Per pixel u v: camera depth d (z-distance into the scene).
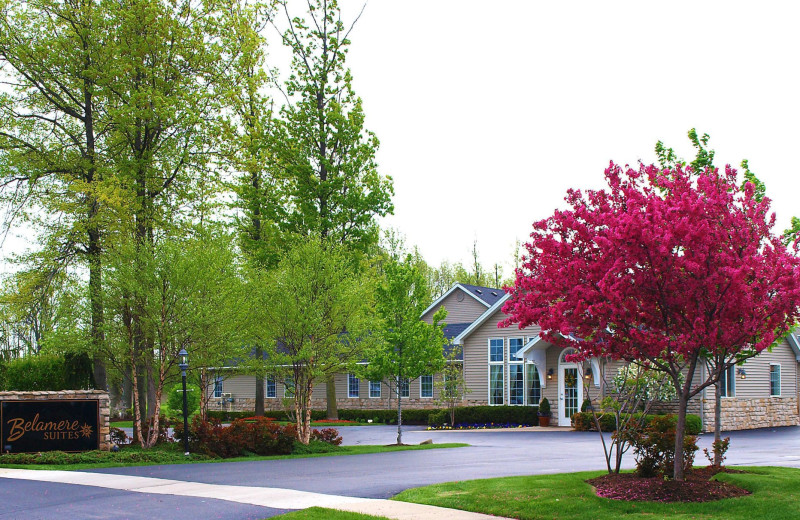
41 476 15.39
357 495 12.47
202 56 25.08
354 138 34.78
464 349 35.53
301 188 33.94
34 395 18.69
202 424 20.36
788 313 10.23
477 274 69.19
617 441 13.15
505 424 32.66
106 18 24.20
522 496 11.55
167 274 20.20
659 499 10.96
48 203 24.34
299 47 35.12
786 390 31.95
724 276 10.00
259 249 33.81
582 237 11.26
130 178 24.02
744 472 13.47
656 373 14.56
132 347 21.08
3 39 23.44
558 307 10.68
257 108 34.28
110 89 24.31
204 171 26.12
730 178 11.75
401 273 24.20
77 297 20.89
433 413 34.56
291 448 21.39
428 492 12.29
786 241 14.73
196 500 12.03
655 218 10.29
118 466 17.48
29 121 25.52
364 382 41.62
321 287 22.58
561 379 31.27
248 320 22.19
